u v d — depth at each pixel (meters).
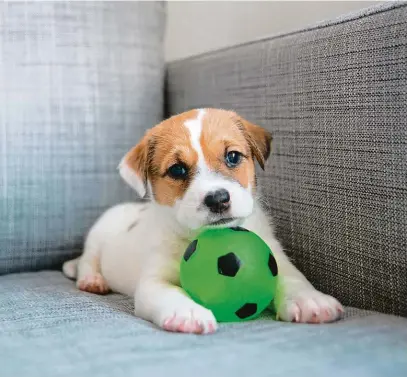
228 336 0.45
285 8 0.92
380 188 0.53
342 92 0.57
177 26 1.00
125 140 0.77
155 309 0.50
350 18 0.57
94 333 0.47
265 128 0.67
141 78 0.79
